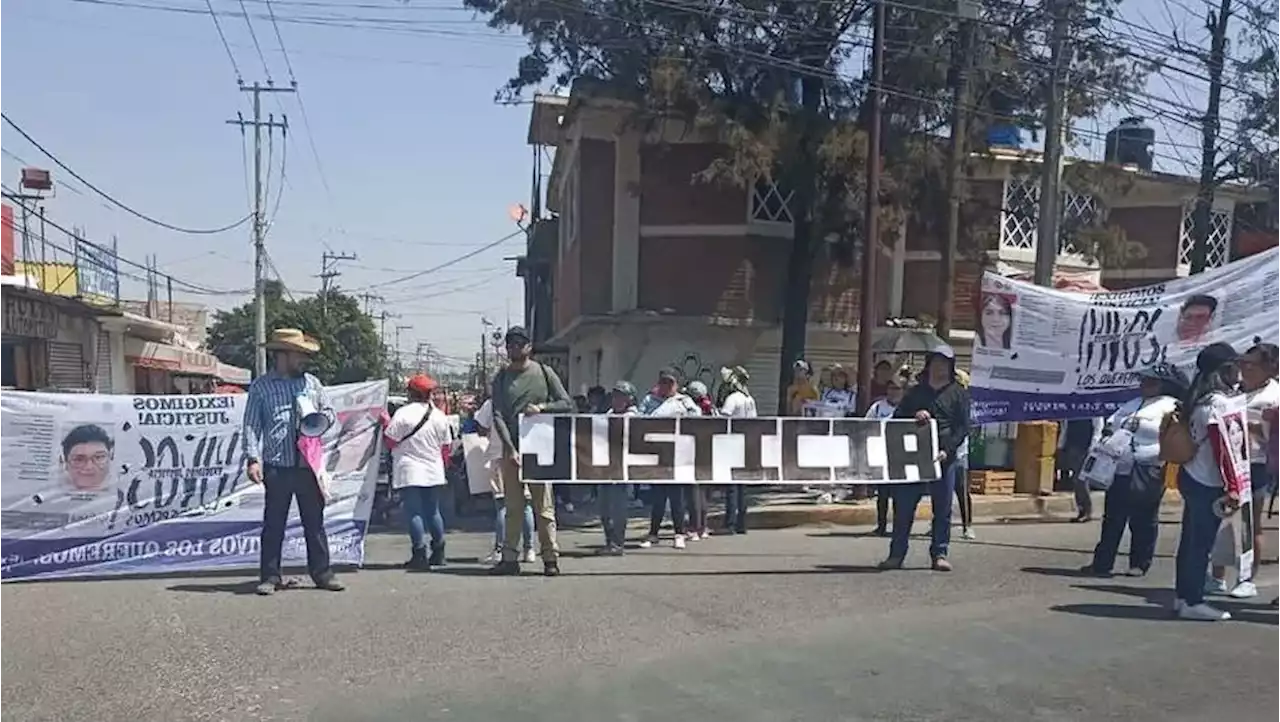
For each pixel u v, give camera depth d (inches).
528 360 360.8
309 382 330.3
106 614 290.5
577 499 594.2
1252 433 321.7
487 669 240.1
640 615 292.5
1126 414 385.1
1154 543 363.9
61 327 979.9
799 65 613.9
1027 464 570.9
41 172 1055.0
